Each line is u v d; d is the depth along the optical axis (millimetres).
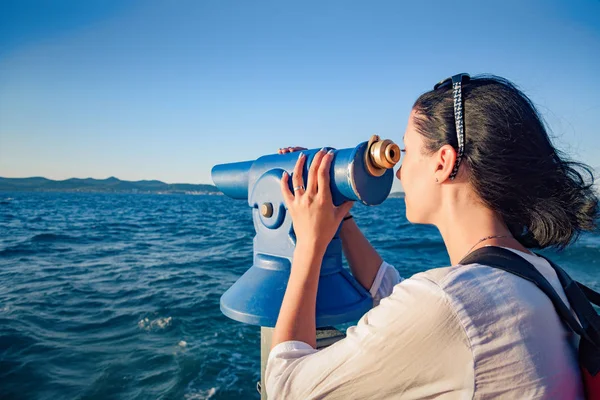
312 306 1068
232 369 5234
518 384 798
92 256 13039
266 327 1315
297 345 1009
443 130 1017
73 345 5844
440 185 1044
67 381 4914
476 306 822
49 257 12727
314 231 1116
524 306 843
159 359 5461
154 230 22250
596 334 854
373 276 1465
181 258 12789
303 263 1103
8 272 10414
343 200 1160
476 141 971
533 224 1000
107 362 5375
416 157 1082
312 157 1193
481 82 1023
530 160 956
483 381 800
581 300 926
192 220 31141
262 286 1280
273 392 958
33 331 6277
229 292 1358
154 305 7594
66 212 37250
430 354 821
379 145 1074
